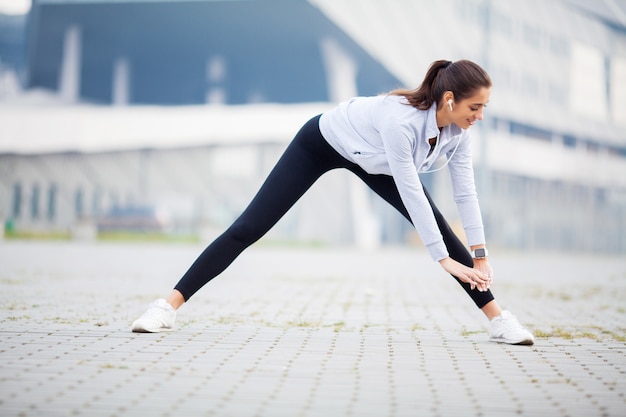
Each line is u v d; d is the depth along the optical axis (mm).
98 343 4449
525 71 48625
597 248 51938
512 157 48188
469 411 3004
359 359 4078
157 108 44250
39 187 43938
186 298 4961
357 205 41000
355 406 3045
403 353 4312
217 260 4879
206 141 43906
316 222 41688
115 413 2889
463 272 4340
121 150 44156
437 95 4180
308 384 3434
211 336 4836
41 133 43969
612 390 3432
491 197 47625
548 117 49750
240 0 37375
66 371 3625
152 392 3230
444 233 4574
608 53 53219
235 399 3129
